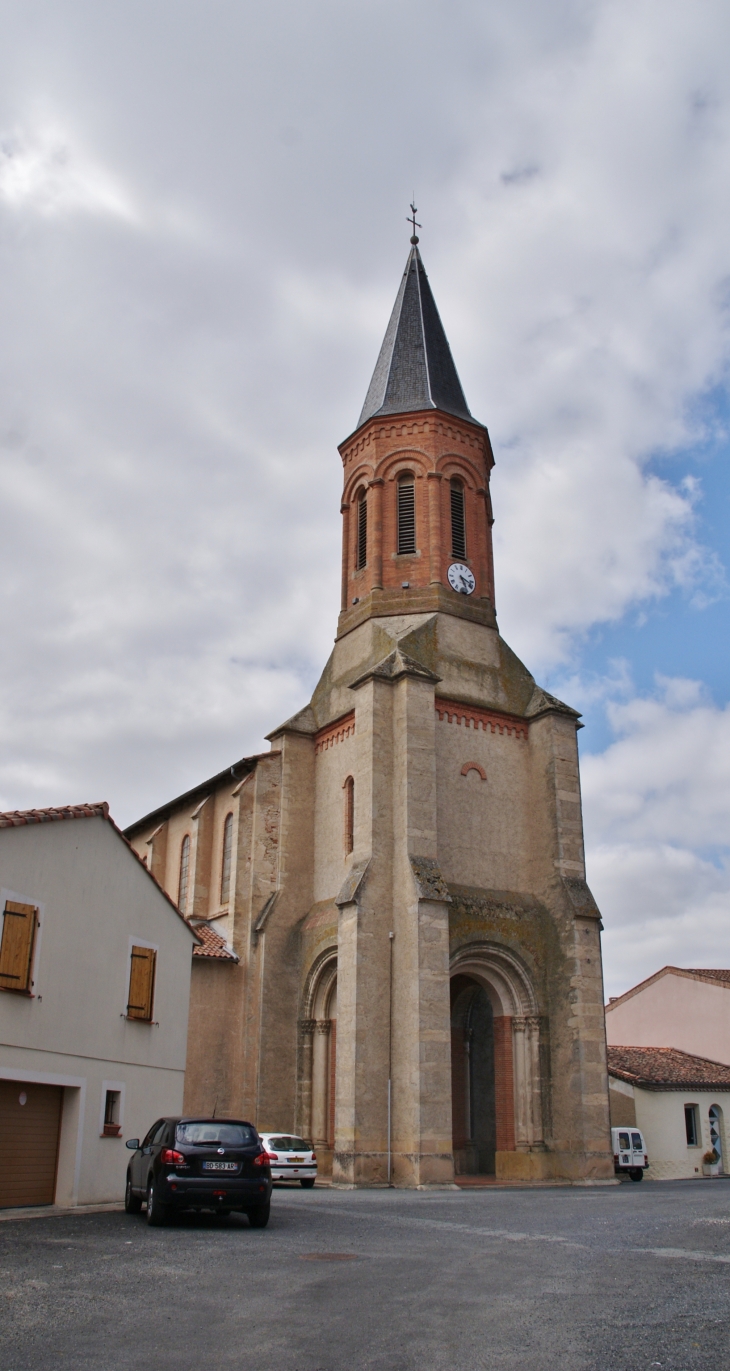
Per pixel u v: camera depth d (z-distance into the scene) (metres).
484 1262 13.32
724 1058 49.94
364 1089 30.16
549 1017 33.88
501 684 38.38
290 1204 22.84
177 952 25.84
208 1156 17.25
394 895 32.28
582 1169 31.47
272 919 37.16
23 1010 19.86
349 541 42.06
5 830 19.86
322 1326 9.64
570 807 35.94
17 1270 12.28
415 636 36.94
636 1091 42.97
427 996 30.28
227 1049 36.81
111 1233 16.00
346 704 38.59
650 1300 10.62
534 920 34.94
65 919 21.44
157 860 49.19
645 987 54.28
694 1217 18.67
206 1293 11.13
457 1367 8.27
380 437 41.25
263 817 38.91
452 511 40.56
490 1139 35.69
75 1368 8.23
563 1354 8.58
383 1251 14.41
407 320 44.59
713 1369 8.10
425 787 33.09
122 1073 23.00
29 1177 20.08
